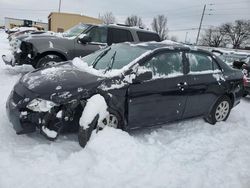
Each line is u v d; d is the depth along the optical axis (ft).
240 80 21.42
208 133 18.43
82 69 16.58
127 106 15.35
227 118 21.70
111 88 14.78
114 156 13.17
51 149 13.71
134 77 15.34
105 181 11.70
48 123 13.60
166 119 17.30
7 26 171.63
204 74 18.92
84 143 13.92
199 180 12.57
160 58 16.80
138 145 14.57
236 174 13.52
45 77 14.99
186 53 18.22
